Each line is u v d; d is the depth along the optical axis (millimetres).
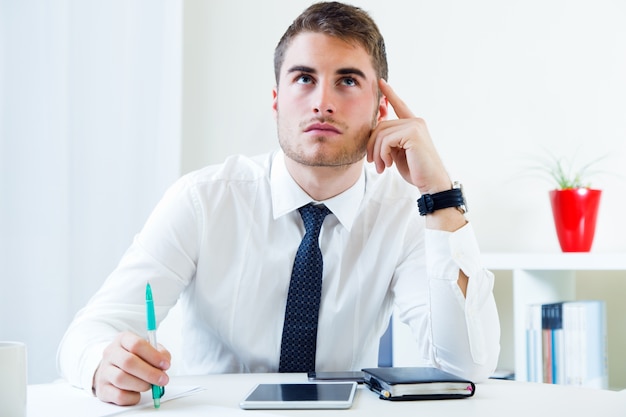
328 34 1312
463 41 2428
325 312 1450
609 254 1873
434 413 920
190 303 1528
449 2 2445
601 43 2254
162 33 2623
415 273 1483
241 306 1451
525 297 1991
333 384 1077
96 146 2482
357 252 1485
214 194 1479
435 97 2457
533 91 2334
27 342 2283
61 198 2350
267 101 2650
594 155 2250
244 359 1475
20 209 2285
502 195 2361
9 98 2277
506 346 2336
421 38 2479
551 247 2291
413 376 1043
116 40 2533
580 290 2264
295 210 1454
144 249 1402
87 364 1087
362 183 1495
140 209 2582
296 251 1442
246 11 2686
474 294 1299
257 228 1468
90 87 2479
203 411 933
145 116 2594
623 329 2191
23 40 2309
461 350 1287
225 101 2697
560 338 1972
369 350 1551
